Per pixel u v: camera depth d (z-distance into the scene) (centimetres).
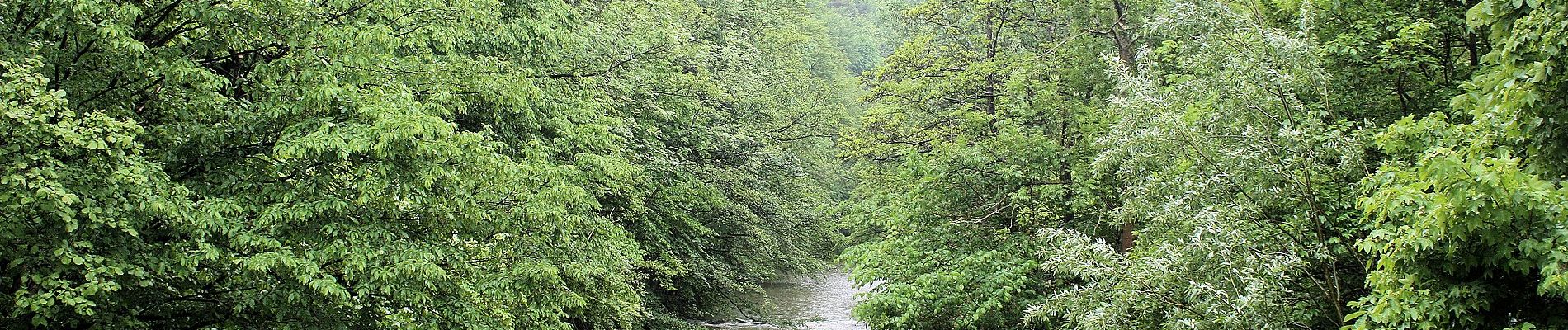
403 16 1225
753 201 2669
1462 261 697
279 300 978
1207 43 1059
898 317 1758
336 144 883
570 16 1752
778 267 2950
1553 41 629
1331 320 963
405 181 980
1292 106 1027
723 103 2673
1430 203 655
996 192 1955
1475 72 1062
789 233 2905
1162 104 1083
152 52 927
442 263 1140
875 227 2620
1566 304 729
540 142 1603
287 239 969
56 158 821
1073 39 1970
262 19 1017
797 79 3584
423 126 927
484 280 1228
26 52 843
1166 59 1369
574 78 1911
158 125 978
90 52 927
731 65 2702
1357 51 1130
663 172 2216
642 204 2100
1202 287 912
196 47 986
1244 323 894
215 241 964
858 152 2605
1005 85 2022
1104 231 1823
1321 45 1209
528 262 1344
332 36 999
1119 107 1219
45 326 842
